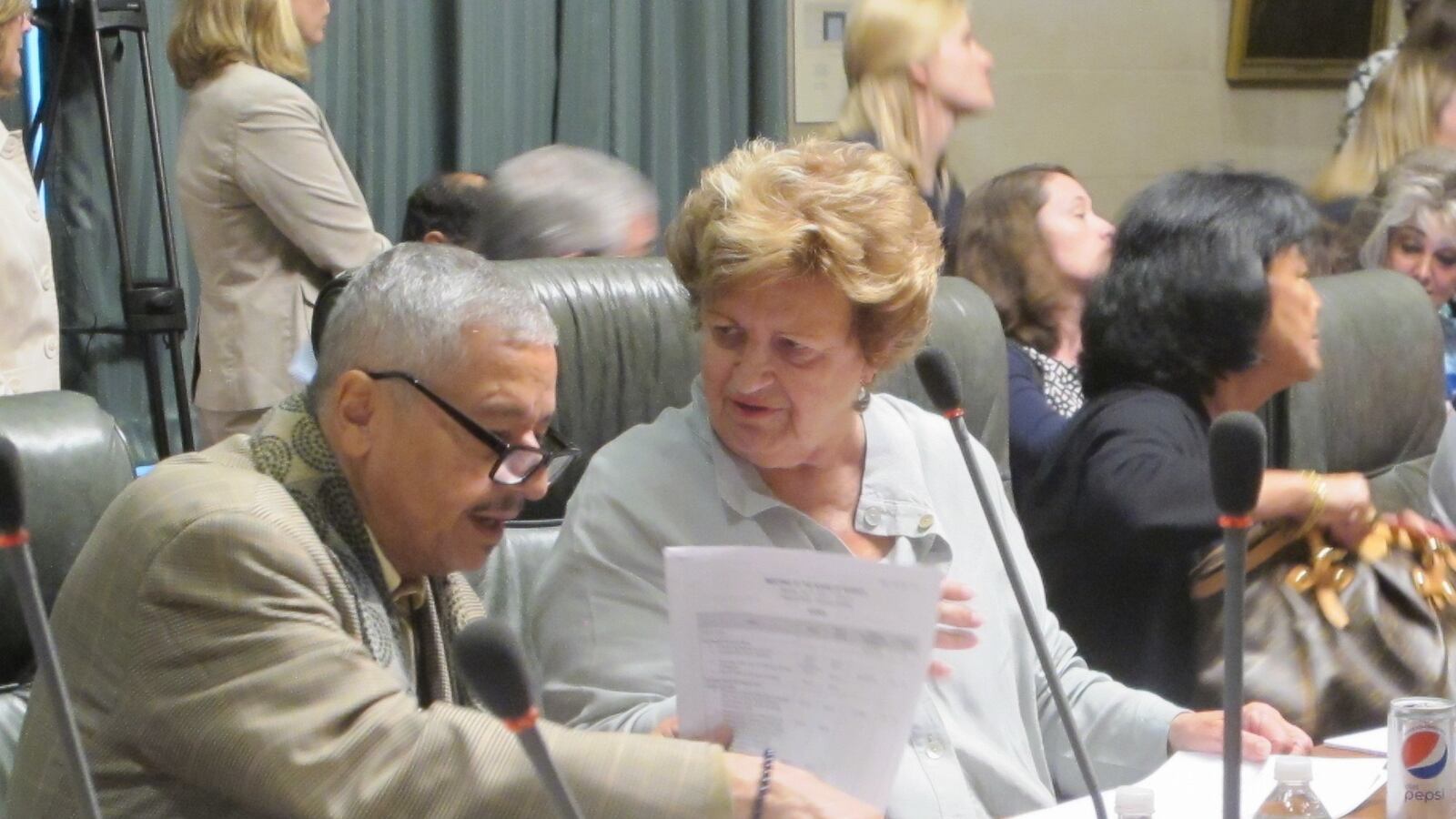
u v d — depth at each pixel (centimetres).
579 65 499
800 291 183
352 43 464
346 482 162
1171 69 575
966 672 199
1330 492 223
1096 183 571
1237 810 133
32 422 194
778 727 155
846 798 149
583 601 192
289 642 150
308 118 354
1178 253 243
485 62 482
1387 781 171
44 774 154
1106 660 244
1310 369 246
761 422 189
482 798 147
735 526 194
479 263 162
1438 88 414
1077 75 563
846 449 202
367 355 158
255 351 358
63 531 193
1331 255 368
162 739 149
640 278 239
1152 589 238
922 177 359
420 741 149
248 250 358
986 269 333
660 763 150
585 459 235
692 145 519
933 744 191
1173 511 232
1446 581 224
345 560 160
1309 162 599
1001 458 261
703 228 187
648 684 187
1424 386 327
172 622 150
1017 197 328
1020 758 200
